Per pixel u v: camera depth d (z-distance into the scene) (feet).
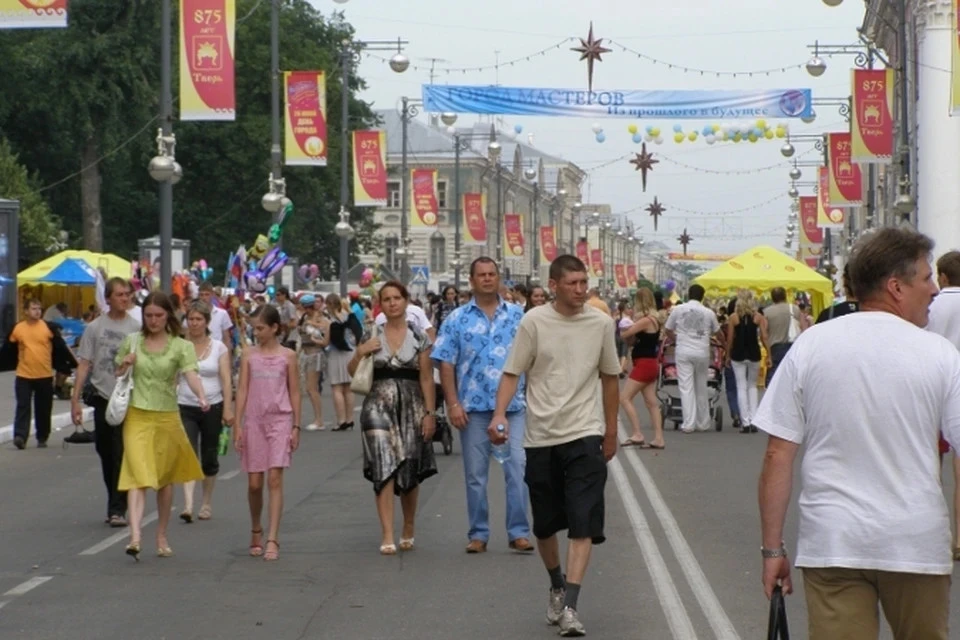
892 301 44.65
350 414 205.16
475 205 569.64
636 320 176.96
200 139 572.92
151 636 75.82
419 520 118.01
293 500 131.03
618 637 74.23
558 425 76.69
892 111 299.17
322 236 632.38
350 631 76.38
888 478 42.86
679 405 208.23
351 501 129.90
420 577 92.22
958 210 349.20
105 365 114.83
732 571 93.40
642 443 179.63
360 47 431.43
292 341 209.67
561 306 78.59
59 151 531.50
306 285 390.42
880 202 477.36
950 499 123.34
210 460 118.42
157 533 101.96
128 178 564.71
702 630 75.72
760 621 77.92
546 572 93.56
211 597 86.22
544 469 77.20
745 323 198.59
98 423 115.34
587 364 77.56
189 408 117.60
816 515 43.39
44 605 84.23
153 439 99.09
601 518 75.87
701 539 106.63
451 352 99.50
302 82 306.35
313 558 100.01
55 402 257.55
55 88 469.57
